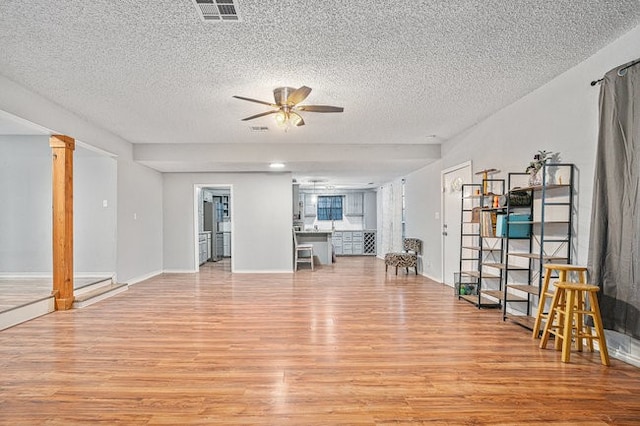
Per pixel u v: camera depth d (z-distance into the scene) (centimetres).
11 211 570
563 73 325
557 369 256
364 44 270
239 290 554
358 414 199
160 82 343
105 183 562
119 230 570
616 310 261
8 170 570
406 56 290
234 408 205
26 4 216
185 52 281
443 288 570
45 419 194
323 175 823
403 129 521
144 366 262
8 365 264
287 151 620
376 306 448
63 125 426
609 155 264
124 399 215
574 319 297
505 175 420
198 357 280
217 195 1048
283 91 354
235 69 314
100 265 564
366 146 619
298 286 589
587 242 298
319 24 241
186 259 749
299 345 306
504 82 346
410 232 785
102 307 443
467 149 518
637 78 244
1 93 329
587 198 298
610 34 259
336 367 261
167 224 747
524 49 280
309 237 885
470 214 510
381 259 1022
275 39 261
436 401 212
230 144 617
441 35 257
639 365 257
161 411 201
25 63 301
